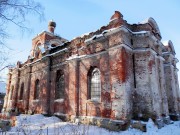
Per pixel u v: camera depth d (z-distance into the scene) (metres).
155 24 14.48
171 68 17.72
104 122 11.41
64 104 15.09
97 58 13.23
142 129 10.00
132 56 12.44
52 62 17.86
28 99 20.53
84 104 13.35
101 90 12.32
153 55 12.75
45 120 14.21
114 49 11.79
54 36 25.89
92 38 13.45
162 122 11.91
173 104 16.69
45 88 17.50
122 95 10.70
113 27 12.22
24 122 13.38
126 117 10.42
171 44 19.16
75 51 15.17
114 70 11.44
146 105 11.38
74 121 13.36
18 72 24.67
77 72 14.45
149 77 11.86
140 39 12.62
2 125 11.52
